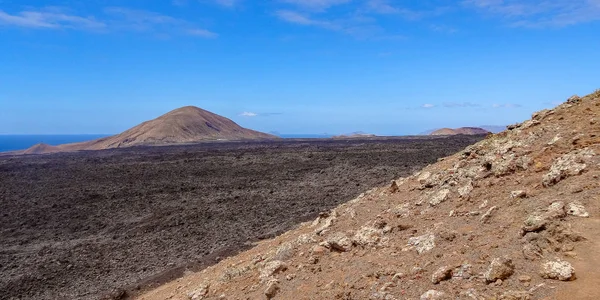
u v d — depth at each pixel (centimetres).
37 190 3628
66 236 2339
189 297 1081
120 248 2062
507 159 1018
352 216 1183
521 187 891
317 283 843
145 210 2800
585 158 846
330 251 991
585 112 1090
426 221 957
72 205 3022
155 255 1939
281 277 941
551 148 966
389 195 1279
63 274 1777
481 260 680
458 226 855
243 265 1155
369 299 706
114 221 2595
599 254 600
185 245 2036
